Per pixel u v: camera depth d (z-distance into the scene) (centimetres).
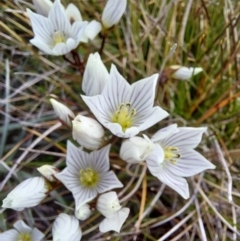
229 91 10
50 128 10
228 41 11
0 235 9
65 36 10
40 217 10
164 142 9
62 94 11
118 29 12
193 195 10
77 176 9
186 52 11
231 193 10
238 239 10
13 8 11
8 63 11
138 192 10
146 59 12
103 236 10
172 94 11
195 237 10
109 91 8
